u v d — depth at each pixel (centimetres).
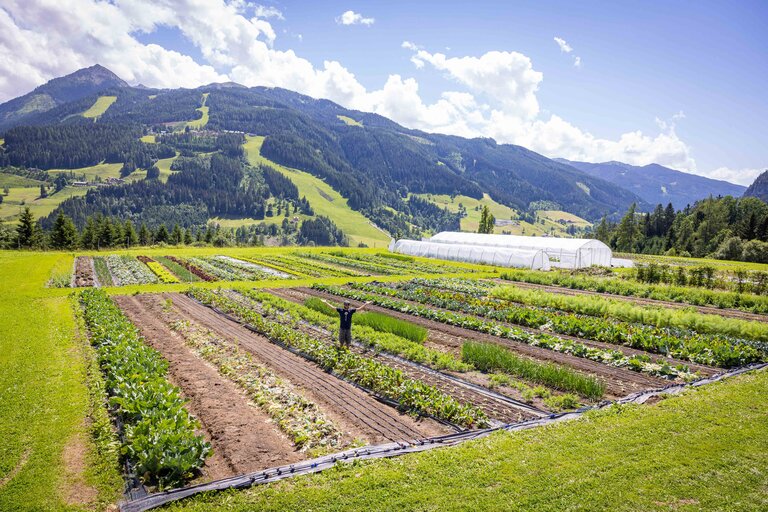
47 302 2866
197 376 1511
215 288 3644
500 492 808
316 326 2289
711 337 2156
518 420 1220
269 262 5972
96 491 840
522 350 1991
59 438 1031
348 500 792
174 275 4616
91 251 7138
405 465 918
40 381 1385
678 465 900
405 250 7869
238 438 1074
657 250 11306
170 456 896
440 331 2341
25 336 1942
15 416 1134
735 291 3884
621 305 2859
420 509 759
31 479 864
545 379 1534
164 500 805
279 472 897
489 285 4125
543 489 816
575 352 1933
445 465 914
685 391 1384
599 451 962
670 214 13312
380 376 1442
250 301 3028
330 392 1408
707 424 1104
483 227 9819
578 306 2975
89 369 1498
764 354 1856
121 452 941
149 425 993
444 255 7106
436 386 1488
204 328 2208
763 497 797
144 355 1497
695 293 3597
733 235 9856
